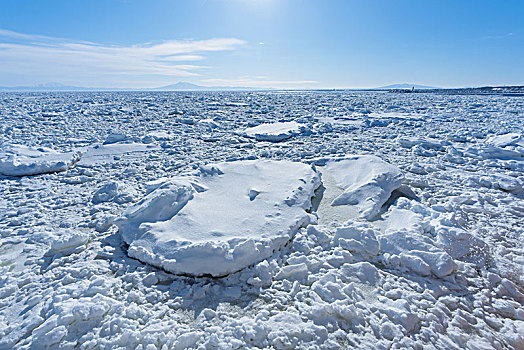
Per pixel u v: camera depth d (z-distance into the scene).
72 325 2.27
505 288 2.74
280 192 4.25
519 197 4.73
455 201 4.57
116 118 14.71
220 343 2.14
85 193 5.14
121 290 2.70
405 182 5.36
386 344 2.12
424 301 2.52
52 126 12.03
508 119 13.57
